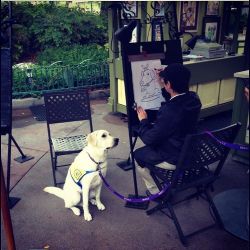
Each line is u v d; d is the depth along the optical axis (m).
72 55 8.06
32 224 2.79
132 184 3.45
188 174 2.58
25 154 4.17
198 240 2.56
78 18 8.87
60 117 3.41
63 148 3.18
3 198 1.85
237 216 2.85
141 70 2.96
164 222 2.80
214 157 2.42
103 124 5.29
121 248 2.49
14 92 6.23
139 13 5.23
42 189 3.36
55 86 6.59
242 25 6.60
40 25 8.45
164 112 2.39
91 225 2.77
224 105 5.52
